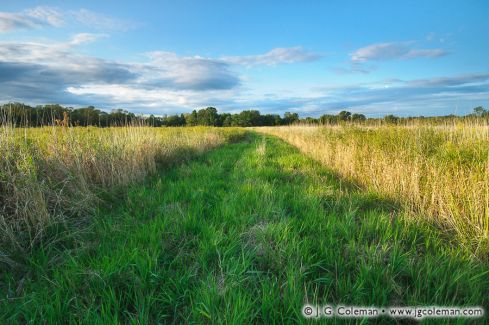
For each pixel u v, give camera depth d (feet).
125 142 23.31
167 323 7.07
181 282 7.97
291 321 6.65
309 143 43.45
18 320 6.86
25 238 10.64
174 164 28.68
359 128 34.40
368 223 11.73
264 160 30.37
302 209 14.19
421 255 9.86
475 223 11.41
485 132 19.34
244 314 6.51
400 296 7.62
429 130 23.70
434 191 14.15
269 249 9.77
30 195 11.50
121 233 11.18
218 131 74.79
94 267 8.53
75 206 13.41
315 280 8.09
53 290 7.69
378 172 19.69
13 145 13.79
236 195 16.03
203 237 10.84
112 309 7.16
